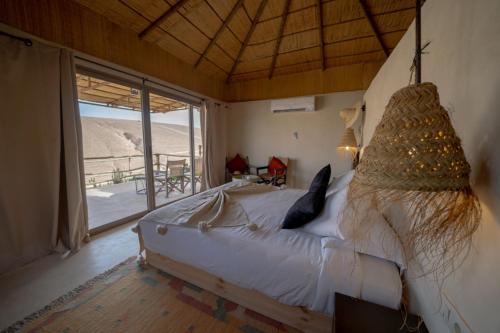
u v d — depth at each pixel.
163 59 3.10
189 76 3.61
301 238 1.28
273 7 2.60
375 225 1.00
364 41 3.00
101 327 1.20
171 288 1.50
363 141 3.25
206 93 4.04
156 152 4.24
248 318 1.25
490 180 0.55
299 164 4.16
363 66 3.49
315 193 1.39
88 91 3.18
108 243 2.16
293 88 4.04
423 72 1.09
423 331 0.76
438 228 0.52
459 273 0.64
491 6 0.56
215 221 1.51
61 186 2.01
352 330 0.75
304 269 1.06
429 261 0.75
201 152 4.27
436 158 0.45
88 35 2.16
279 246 1.19
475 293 0.57
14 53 1.64
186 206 1.80
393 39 2.88
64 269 1.71
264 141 4.44
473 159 0.63
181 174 4.36
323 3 2.47
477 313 0.56
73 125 2.00
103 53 2.31
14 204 1.70
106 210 3.15
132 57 2.64
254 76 4.25
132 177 4.27
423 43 1.09
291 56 3.54
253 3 2.55
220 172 4.56
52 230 1.90
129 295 1.43
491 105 0.55
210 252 1.35
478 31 0.62
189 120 4.01
